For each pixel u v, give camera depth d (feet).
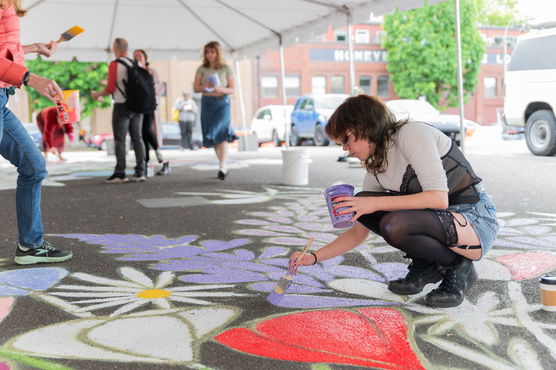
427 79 122.72
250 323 8.69
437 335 8.12
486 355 7.43
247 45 45.14
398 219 8.90
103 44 44.39
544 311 9.04
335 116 9.00
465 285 9.43
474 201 9.34
